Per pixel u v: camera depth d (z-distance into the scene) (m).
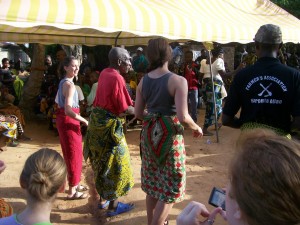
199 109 10.75
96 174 3.80
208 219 1.37
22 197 4.45
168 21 4.84
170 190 2.99
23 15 3.57
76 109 4.05
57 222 3.83
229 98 2.98
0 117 6.29
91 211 4.12
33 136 7.51
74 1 4.03
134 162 5.87
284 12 7.95
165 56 2.93
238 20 6.51
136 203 4.32
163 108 2.94
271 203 0.87
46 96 8.84
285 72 2.74
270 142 0.96
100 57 13.05
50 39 8.20
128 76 8.66
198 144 6.99
